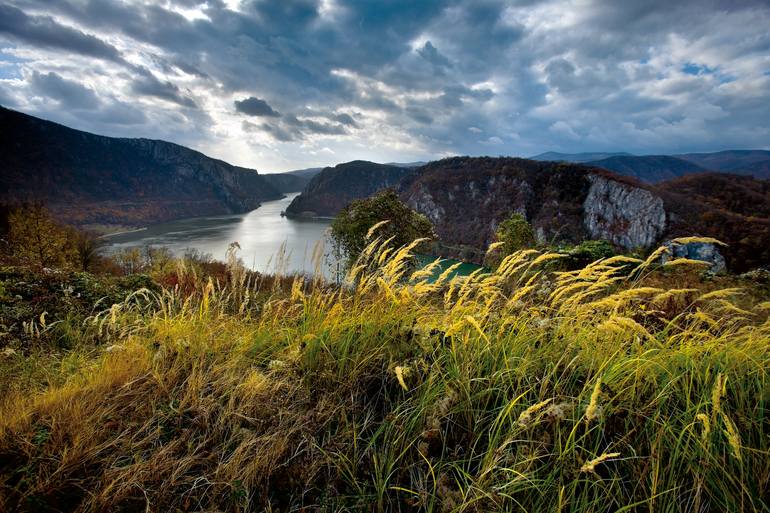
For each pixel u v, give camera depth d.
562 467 1.66
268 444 1.99
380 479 1.72
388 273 2.76
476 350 2.36
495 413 2.05
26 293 7.10
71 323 5.75
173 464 1.87
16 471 1.84
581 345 2.38
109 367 2.71
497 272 2.57
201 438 2.08
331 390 2.36
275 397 2.36
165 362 2.76
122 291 8.45
